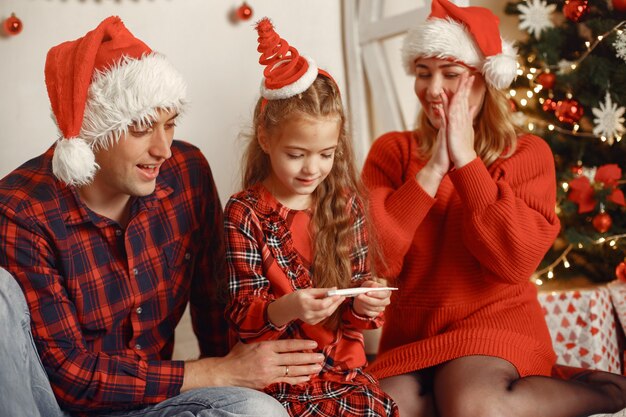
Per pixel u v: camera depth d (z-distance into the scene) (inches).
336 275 69.9
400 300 80.7
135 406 65.0
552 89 105.6
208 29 112.7
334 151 68.6
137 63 63.3
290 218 69.8
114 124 62.0
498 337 74.6
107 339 67.9
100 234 66.8
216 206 75.2
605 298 94.0
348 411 65.4
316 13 116.7
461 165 76.0
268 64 68.1
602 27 99.7
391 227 77.2
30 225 63.1
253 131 72.3
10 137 107.4
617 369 94.7
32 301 63.1
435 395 72.8
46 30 107.2
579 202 100.9
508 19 121.6
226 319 69.7
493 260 74.7
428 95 79.0
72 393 63.0
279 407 61.8
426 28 78.4
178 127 112.3
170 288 70.6
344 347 69.6
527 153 80.1
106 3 108.8
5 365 60.4
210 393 62.2
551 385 71.3
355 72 116.2
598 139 105.6
